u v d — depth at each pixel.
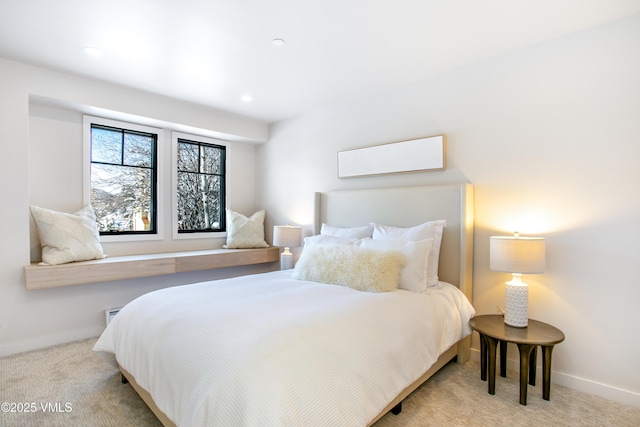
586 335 2.11
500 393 2.03
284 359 1.25
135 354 1.74
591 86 2.11
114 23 2.06
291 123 4.13
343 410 1.25
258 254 4.06
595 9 1.92
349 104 3.48
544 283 2.27
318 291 2.15
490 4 1.87
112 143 3.41
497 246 2.12
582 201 2.14
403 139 3.04
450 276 2.62
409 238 2.62
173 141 3.82
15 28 2.11
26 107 2.62
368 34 2.20
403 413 1.80
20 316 2.64
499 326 2.15
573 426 1.71
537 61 2.31
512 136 2.42
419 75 2.86
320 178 3.79
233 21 2.05
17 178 2.58
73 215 2.94
